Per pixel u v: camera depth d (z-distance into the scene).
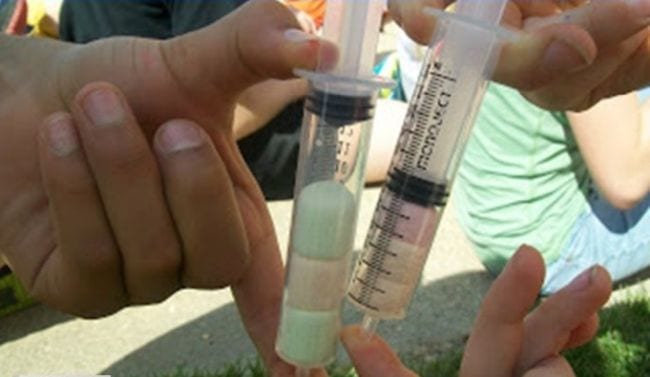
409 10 0.18
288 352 0.18
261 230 0.21
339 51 0.16
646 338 0.41
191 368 0.40
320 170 0.17
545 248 0.45
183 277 0.20
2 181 0.20
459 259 0.49
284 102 0.45
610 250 0.46
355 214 0.17
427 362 0.40
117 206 0.18
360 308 0.19
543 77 0.17
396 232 0.18
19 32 0.43
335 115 0.16
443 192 0.18
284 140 0.49
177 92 0.19
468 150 0.47
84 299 0.20
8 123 0.20
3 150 0.19
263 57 0.17
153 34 0.49
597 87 0.22
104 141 0.17
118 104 0.17
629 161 0.41
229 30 0.18
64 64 0.20
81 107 0.17
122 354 0.41
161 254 0.19
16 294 0.43
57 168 0.17
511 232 0.45
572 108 0.21
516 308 0.20
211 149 0.18
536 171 0.45
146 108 0.19
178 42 0.19
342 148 0.17
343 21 0.16
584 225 0.46
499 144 0.45
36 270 0.20
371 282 0.19
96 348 0.42
